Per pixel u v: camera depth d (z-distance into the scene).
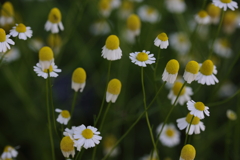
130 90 1.05
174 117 0.98
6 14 0.94
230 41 1.20
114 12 1.15
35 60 1.05
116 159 1.01
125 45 1.00
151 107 1.00
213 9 0.98
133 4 1.20
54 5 1.10
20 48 0.99
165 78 0.80
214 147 1.03
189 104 0.80
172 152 0.99
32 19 1.15
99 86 1.04
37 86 1.04
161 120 1.00
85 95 1.05
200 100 1.02
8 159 0.88
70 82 1.07
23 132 1.00
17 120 1.01
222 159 1.01
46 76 0.81
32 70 1.00
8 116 1.02
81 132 0.79
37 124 0.99
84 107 1.04
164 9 1.15
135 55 0.81
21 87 0.98
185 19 1.21
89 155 0.99
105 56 0.81
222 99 1.08
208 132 0.99
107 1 1.03
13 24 0.95
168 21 1.26
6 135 1.01
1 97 1.03
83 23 1.17
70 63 1.05
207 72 0.83
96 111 1.03
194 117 0.82
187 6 1.25
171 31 1.20
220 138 1.02
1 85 1.04
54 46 0.98
